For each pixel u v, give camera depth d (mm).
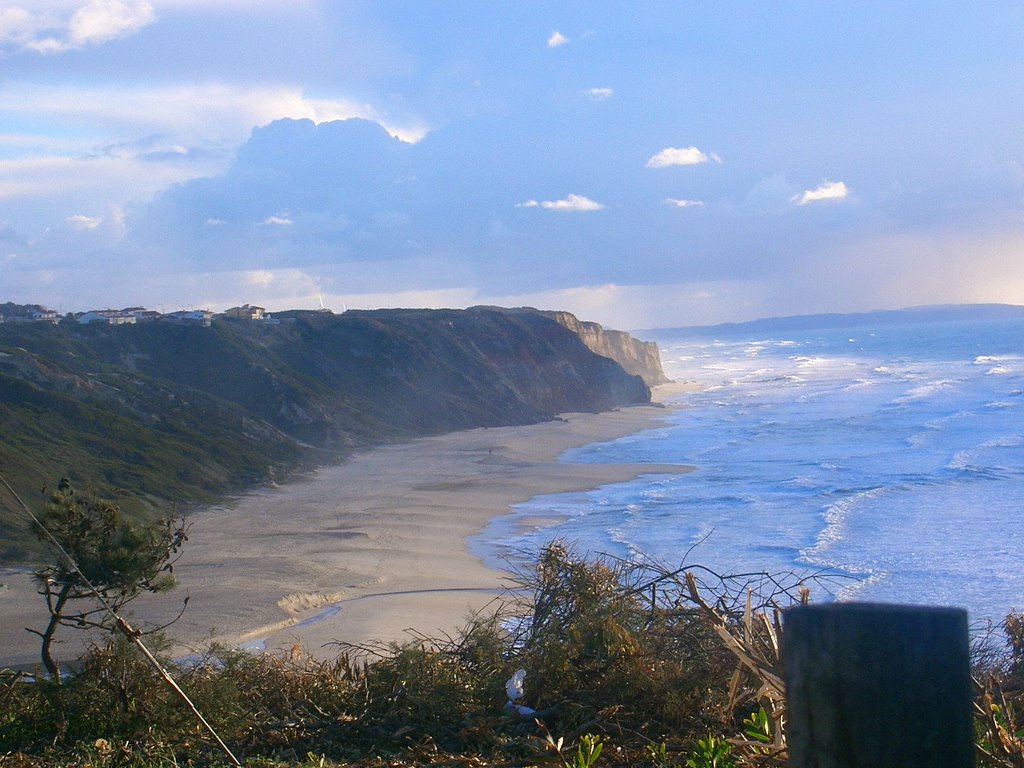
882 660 1760
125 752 5191
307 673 6328
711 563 24516
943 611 1772
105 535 7609
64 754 5398
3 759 5121
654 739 4969
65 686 5848
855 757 1775
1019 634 6566
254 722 5566
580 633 5750
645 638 5855
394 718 5480
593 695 5422
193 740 5379
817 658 1812
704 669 5473
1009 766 3605
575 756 4469
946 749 1747
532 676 5770
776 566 23766
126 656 5844
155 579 8375
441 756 4793
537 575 7504
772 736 3945
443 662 6145
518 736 5160
